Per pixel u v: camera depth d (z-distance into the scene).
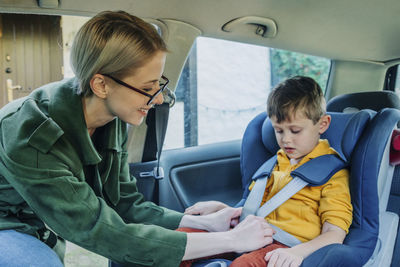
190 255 0.97
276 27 1.58
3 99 2.16
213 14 1.44
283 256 0.99
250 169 1.64
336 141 1.36
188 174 1.87
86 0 1.21
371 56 1.94
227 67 3.81
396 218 1.51
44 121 0.91
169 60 1.58
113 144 1.13
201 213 1.37
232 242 1.02
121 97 0.94
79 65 0.93
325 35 1.68
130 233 0.94
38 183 0.88
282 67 3.85
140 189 1.69
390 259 1.46
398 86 2.06
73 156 0.97
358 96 1.74
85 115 1.03
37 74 2.17
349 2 1.37
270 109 1.25
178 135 3.59
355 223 1.21
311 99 1.19
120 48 0.88
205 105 3.73
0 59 2.11
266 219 1.26
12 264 0.83
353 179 1.23
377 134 1.23
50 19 2.08
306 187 1.26
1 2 1.16
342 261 1.00
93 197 0.96
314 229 1.17
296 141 1.23
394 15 1.45
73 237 0.92
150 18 1.42
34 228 1.02
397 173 1.73
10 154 0.89
